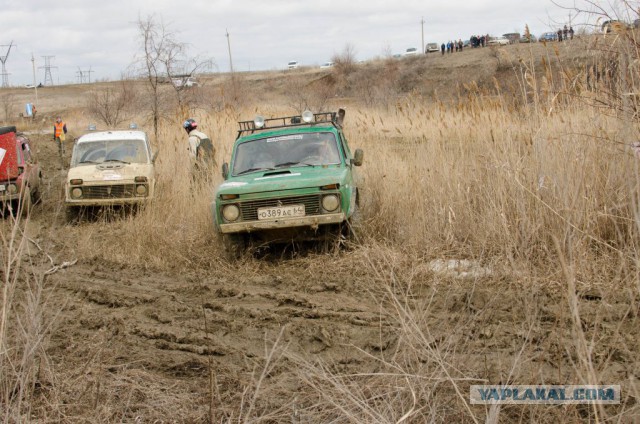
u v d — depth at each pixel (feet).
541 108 23.93
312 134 29.35
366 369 14.76
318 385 13.42
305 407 12.98
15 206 41.32
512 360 13.69
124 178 38.37
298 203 25.48
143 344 17.76
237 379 14.92
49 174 57.41
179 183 38.34
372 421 11.19
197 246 28.66
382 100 83.66
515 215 21.79
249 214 25.72
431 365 13.05
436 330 15.60
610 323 15.76
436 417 11.60
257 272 25.05
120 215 38.65
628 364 13.35
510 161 23.50
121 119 86.94
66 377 15.07
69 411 13.47
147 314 20.47
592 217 20.06
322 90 109.91
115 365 15.92
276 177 26.66
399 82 133.18
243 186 25.95
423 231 24.99
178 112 56.59
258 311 19.81
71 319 19.94
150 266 26.91
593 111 22.22
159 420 13.10
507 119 26.14
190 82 69.21
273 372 15.19
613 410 11.73
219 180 35.45
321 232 26.55
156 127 59.11
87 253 29.07
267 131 30.55
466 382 12.64
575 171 20.65
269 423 12.66
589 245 19.48
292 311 19.63
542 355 12.71
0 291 20.88
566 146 21.44
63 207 40.45
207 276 24.99
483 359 13.99
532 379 12.11
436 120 32.81
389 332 17.04
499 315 16.87
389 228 27.17
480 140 27.25
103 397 14.08
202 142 39.06
